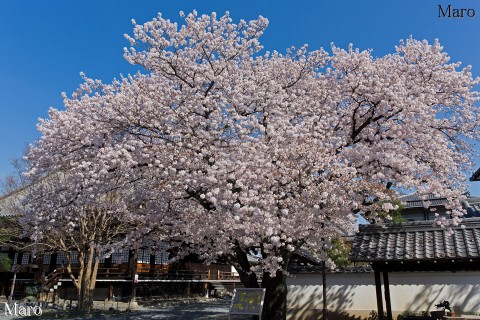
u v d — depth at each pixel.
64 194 10.75
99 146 10.24
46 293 25.66
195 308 24.14
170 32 11.20
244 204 8.86
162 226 12.82
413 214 19.77
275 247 9.53
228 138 10.52
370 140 10.95
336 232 11.05
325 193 8.69
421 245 10.18
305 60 13.23
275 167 9.31
